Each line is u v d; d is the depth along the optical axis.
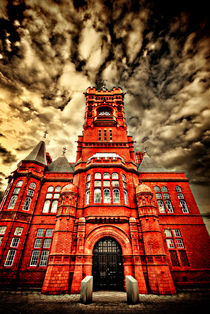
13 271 15.74
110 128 25.50
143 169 24.19
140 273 13.57
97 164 19.22
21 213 18.50
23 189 19.67
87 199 17.89
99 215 16.00
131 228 15.61
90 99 29.05
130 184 19.53
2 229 17.25
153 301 10.36
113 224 15.95
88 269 13.75
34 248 17.59
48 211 19.91
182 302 10.11
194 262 16.69
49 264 13.88
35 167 22.03
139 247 15.02
